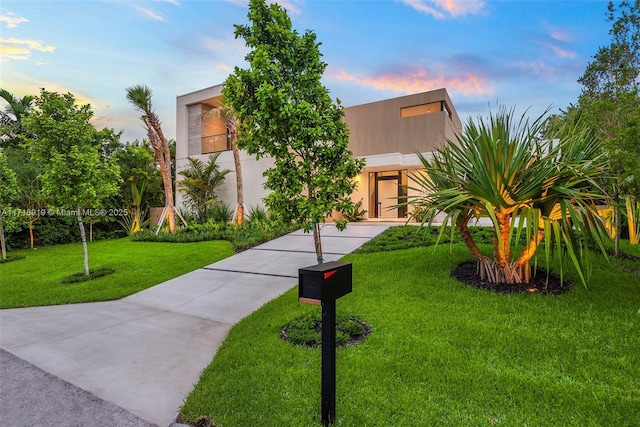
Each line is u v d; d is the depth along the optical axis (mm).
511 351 2730
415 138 15586
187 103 16469
